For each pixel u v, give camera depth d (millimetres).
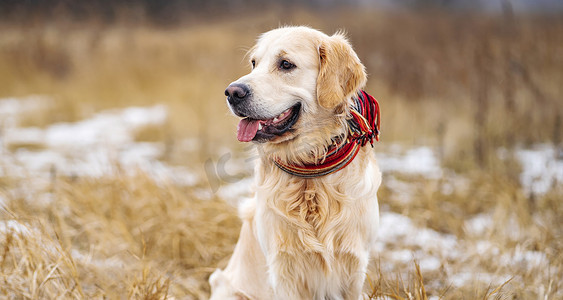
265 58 2531
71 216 3918
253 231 2795
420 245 3754
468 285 3066
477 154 5320
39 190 4336
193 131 6930
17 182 4594
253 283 2811
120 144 6656
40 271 2662
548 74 6520
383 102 7395
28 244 2840
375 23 11016
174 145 6320
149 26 13086
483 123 5586
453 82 7410
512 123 5969
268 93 2398
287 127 2455
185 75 9672
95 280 3080
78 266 3143
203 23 14969
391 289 2732
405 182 5039
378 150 6211
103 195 4133
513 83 6242
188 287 3232
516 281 3057
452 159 5562
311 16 12180
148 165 5297
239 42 11102
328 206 2438
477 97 6230
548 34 7406
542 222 3846
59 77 10289
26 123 7746
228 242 3756
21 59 10719
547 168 4629
